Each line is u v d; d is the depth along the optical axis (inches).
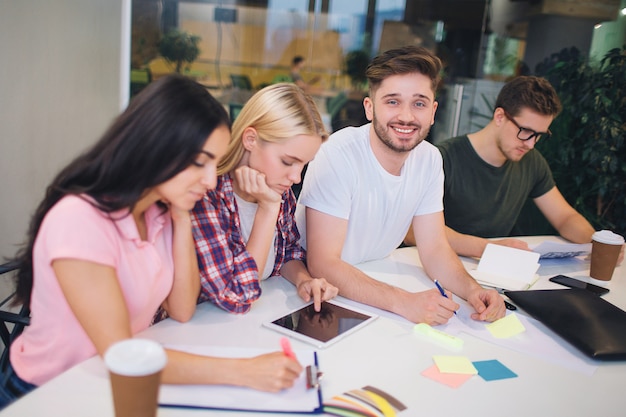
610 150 116.0
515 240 73.5
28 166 78.7
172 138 36.2
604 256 62.9
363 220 62.0
